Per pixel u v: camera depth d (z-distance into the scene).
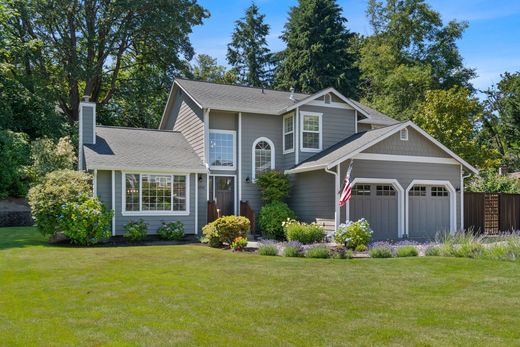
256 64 51.41
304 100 20.30
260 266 11.14
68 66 29.25
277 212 18.83
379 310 7.17
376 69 45.25
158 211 17.94
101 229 15.63
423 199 18.77
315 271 10.50
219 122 20.39
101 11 30.56
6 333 5.94
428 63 43.53
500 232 20.23
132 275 9.84
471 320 6.66
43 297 7.89
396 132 18.11
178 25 30.69
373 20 48.62
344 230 14.90
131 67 35.56
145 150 19.47
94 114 19.28
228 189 20.50
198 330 6.09
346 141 20.09
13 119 27.86
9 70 27.72
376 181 17.66
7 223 23.05
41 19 29.33
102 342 5.61
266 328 6.21
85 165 18.58
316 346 5.53
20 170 23.97
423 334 6.00
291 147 20.84
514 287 8.84
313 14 40.09
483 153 27.28
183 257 12.51
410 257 12.71
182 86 22.08
